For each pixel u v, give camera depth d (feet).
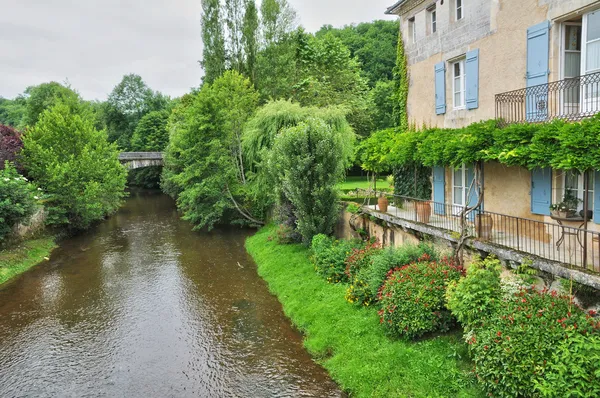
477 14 36.42
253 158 81.05
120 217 107.76
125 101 206.28
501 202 35.06
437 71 42.73
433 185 45.39
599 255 22.35
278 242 63.10
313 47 115.85
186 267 60.54
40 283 55.06
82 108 119.14
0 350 37.09
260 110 79.10
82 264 63.52
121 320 42.73
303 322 38.22
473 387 23.65
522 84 31.83
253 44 109.40
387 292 31.58
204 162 84.58
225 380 30.81
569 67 29.27
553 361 19.62
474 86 37.11
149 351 35.99
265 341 36.42
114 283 54.34
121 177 93.97
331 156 54.80
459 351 26.99
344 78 111.34
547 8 29.12
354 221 54.65
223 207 83.66
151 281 54.70
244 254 66.90
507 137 27.68
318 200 54.34
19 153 80.69
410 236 41.52
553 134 24.58
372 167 53.42
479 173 36.96
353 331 33.09
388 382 26.32
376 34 153.79
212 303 46.09
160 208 124.47
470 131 31.83
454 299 26.43
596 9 26.13
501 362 20.94
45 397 29.91
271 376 30.78
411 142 41.01
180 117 128.16
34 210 68.95
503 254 27.89
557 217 28.43
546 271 24.44
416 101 47.88
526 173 32.14
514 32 32.27
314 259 50.52
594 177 26.58
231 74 92.02
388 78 145.79
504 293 24.91
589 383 18.04
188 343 37.04
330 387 28.76
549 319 21.40
